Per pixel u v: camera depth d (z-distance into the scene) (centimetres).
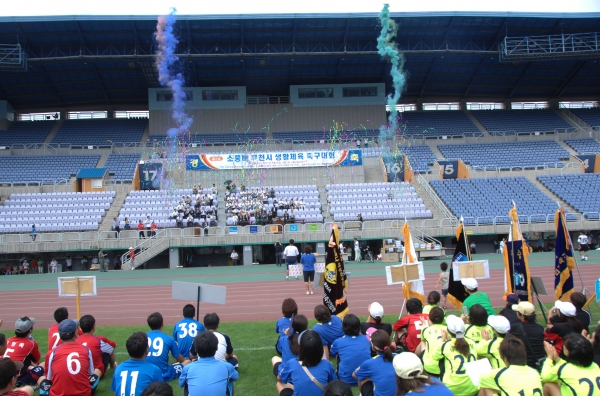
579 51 4697
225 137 5394
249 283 2406
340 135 5506
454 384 668
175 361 1088
